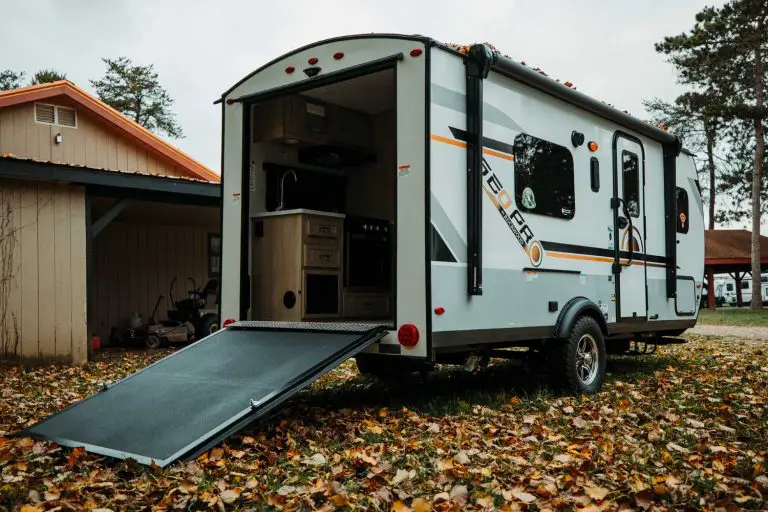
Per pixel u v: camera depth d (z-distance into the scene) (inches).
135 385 182.4
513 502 120.3
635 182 285.0
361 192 281.9
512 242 210.7
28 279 340.5
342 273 239.9
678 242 317.7
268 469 142.1
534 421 186.4
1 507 121.1
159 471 135.1
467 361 209.0
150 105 1491.1
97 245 509.4
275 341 195.6
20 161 327.3
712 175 1481.3
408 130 184.2
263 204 242.7
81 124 509.0
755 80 966.4
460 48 197.5
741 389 241.1
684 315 321.4
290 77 216.5
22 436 165.3
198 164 545.3
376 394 231.3
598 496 122.0
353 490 128.3
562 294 234.4
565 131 241.1
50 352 345.1
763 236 1288.1
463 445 159.3
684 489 126.8
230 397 160.9
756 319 748.0
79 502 122.6
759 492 126.1
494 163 204.7
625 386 251.6
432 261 179.2
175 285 554.6
